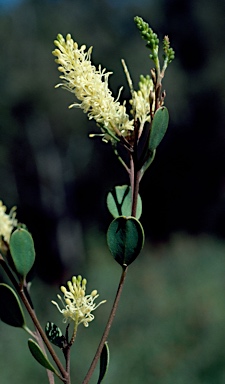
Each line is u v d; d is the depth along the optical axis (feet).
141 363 30.42
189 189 74.90
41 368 30.17
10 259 4.94
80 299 4.83
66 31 79.92
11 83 74.13
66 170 81.82
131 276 49.67
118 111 5.00
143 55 77.10
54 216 79.05
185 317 34.83
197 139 76.95
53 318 40.47
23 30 78.69
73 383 29.40
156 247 64.03
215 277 44.37
